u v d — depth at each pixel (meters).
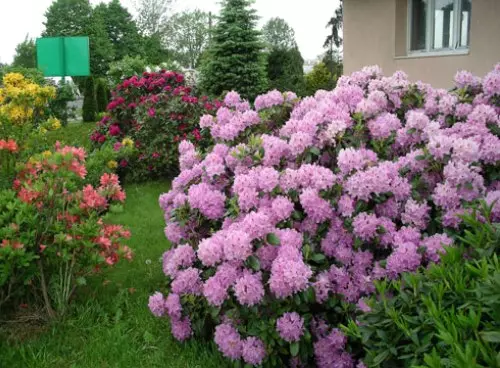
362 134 3.23
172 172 8.32
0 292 3.55
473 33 9.74
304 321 2.68
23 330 3.38
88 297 3.79
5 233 3.10
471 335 1.58
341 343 2.67
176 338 3.20
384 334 2.02
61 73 14.77
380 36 11.30
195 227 3.38
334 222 2.87
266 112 3.75
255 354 2.68
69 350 3.17
